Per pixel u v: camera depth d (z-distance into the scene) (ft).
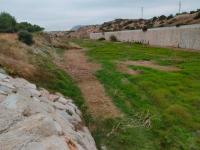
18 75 49.98
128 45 199.41
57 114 36.01
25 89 41.65
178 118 45.73
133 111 49.44
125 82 68.28
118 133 40.65
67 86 61.05
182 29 168.14
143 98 56.29
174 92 59.93
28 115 29.60
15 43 80.74
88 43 238.48
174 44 178.19
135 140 38.63
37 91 44.32
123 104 53.11
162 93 57.88
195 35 154.30
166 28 188.24
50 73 63.72
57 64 91.09
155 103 53.93
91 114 47.78
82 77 75.15
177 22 242.37
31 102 33.37
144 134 40.57
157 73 79.97
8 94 34.73
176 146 36.94
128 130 41.57
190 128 42.57
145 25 317.83
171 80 71.10
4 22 132.26
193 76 78.02
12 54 61.93
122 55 126.21
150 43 212.64
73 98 54.90
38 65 66.08
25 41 101.86
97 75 77.66
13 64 53.72
